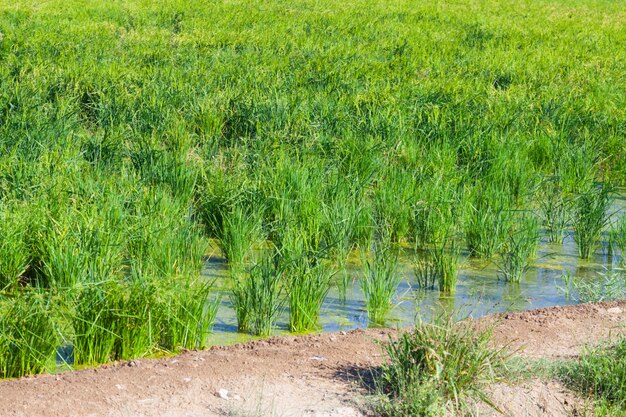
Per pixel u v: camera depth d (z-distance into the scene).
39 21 23.64
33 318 6.78
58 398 6.00
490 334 6.62
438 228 10.45
